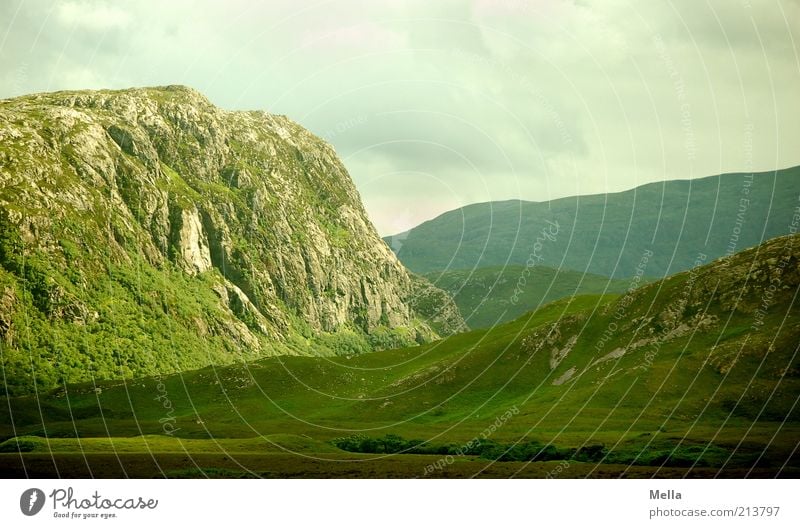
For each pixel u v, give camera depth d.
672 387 181.50
